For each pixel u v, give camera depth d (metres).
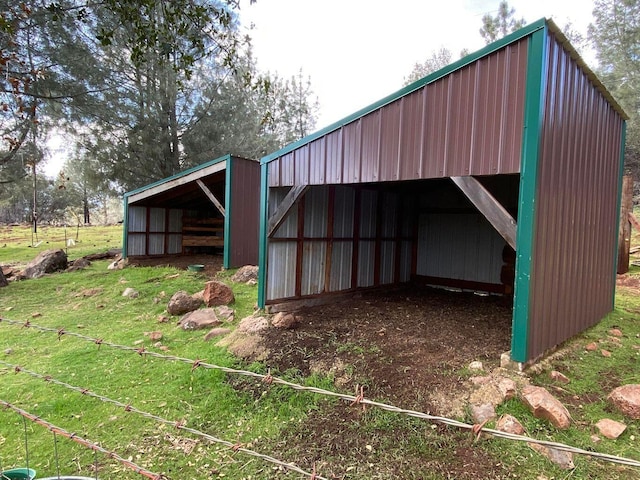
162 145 13.31
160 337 5.23
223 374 4.06
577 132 4.60
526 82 3.67
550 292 4.17
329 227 7.15
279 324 5.35
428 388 3.56
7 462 2.82
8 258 14.05
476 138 4.04
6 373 4.30
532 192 3.64
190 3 4.52
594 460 2.65
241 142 14.83
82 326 5.95
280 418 3.33
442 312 6.48
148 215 12.10
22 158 11.17
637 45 12.54
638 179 14.65
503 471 2.54
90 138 12.41
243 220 9.95
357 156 5.16
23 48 8.12
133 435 3.16
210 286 6.62
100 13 6.91
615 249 6.38
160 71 12.17
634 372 4.00
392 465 2.67
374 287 8.19
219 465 2.78
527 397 3.21
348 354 4.41
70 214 30.17
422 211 9.19
